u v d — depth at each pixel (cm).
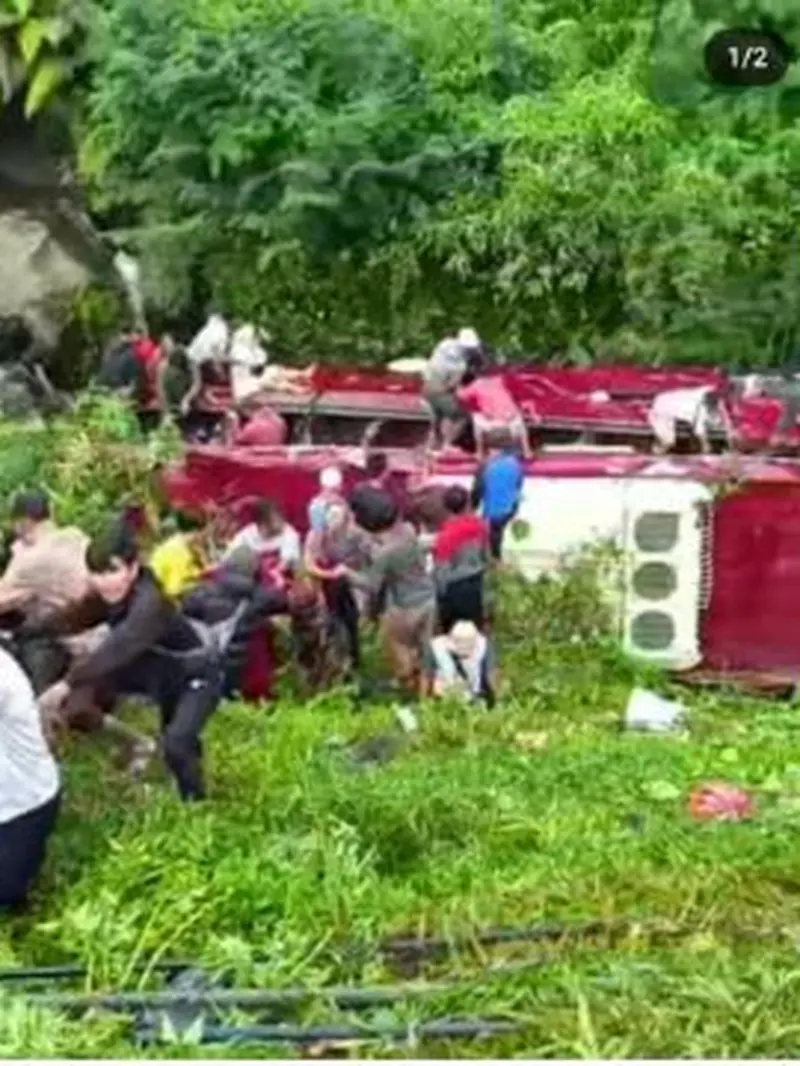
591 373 2256
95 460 1866
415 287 2658
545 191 2617
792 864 1309
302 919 1233
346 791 1392
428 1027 1110
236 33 2741
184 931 1220
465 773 1473
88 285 2702
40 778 1257
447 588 1667
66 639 1441
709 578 1738
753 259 2592
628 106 2689
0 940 1237
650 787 1452
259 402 2202
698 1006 1111
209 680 1397
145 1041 1112
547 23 2972
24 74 2767
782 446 2034
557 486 1759
